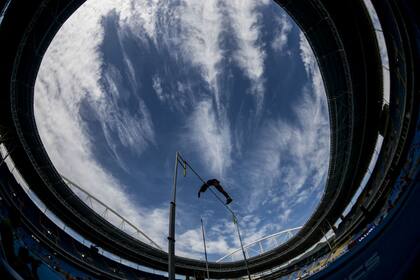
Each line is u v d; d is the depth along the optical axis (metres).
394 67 24.16
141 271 47.66
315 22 27.47
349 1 25.08
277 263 50.38
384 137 29.30
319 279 25.62
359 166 35.28
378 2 21.44
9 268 14.94
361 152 33.59
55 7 25.30
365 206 32.66
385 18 21.78
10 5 23.06
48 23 25.91
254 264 49.94
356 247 23.39
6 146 28.80
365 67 28.03
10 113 27.50
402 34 19.86
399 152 24.33
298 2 26.89
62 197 35.22
